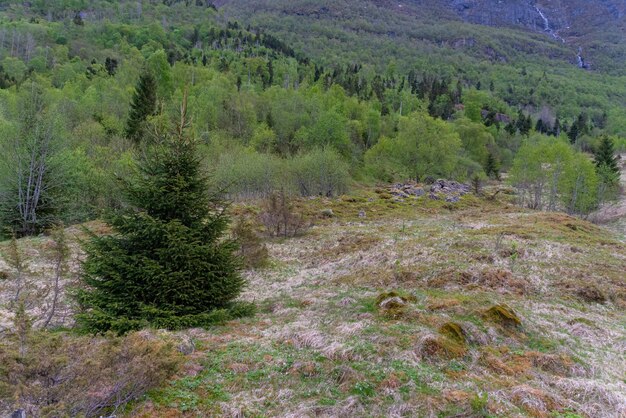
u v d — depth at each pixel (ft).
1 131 89.56
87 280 31.30
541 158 141.08
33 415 16.56
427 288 42.93
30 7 502.38
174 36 456.45
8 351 19.53
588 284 43.57
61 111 139.54
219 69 327.88
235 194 117.50
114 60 314.55
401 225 87.35
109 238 31.55
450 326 28.76
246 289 48.24
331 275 52.54
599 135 324.39
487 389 22.33
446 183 160.35
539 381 24.02
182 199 31.78
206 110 165.99
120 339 23.45
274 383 22.52
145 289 30.68
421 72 577.84
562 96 535.60
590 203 134.41
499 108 416.05
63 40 384.68
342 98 253.85
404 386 21.99
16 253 33.14
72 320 35.17
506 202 146.92
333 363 24.41
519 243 59.77
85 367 19.29
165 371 21.79
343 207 111.34
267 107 213.66
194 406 19.92
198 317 31.27
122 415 18.86
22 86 180.75
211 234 33.86
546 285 43.75
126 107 174.19
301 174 130.41
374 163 179.52
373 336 27.71
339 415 19.71
